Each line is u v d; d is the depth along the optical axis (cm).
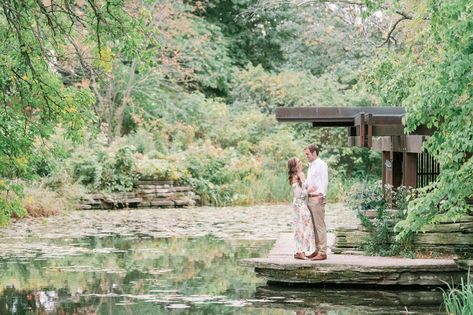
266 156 3609
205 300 1237
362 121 1379
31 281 1415
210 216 2719
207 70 4141
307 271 1362
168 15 3569
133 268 1569
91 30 1323
